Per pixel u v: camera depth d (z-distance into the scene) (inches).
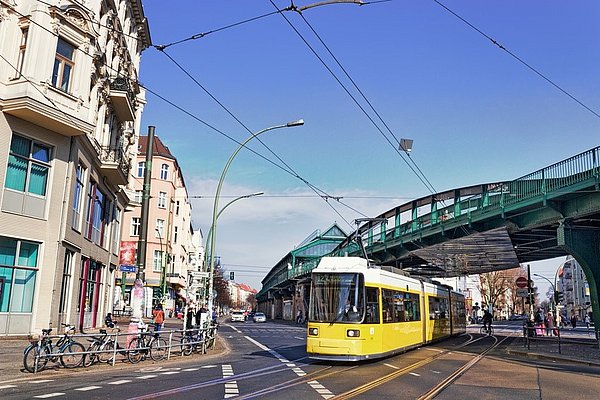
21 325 852.6
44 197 906.7
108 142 1243.2
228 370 604.4
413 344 898.1
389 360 745.6
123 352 652.7
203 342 824.3
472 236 1208.2
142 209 734.5
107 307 1386.6
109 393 425.7
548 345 1072.2
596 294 972.6
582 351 917.8
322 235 3489.2
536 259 1600.6
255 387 472.1
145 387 461.7
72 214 973.2
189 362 703.1
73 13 937.5
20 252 866.1
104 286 1322.6
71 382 487.2
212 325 1003.3
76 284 1023.0
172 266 2832.2
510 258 1534.2
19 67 876.0
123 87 1222.9
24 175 877.8
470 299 3737.7
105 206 1309.1
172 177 2822.3
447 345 1084.5
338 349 674.8
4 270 840.3
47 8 890.7
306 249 3440.0
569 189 896.9
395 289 826.2
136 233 2669.8
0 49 856.3
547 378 576.1
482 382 535.8
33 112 849.5
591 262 979.3
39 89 865.5
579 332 2030.0
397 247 1521.9
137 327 706.2
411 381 529.3
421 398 428.8
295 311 3528.5
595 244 991.0
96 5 1051.9
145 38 1653.5
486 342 1203.2
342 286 705.6
